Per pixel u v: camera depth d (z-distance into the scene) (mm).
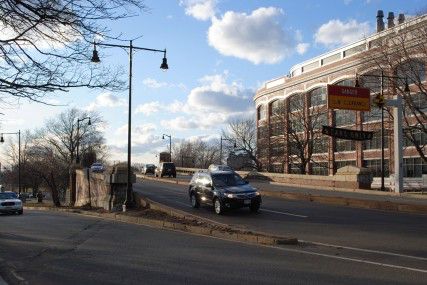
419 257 11602
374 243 13891
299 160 79375
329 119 76438
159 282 9258
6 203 33688
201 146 145500
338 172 39594
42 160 89750
